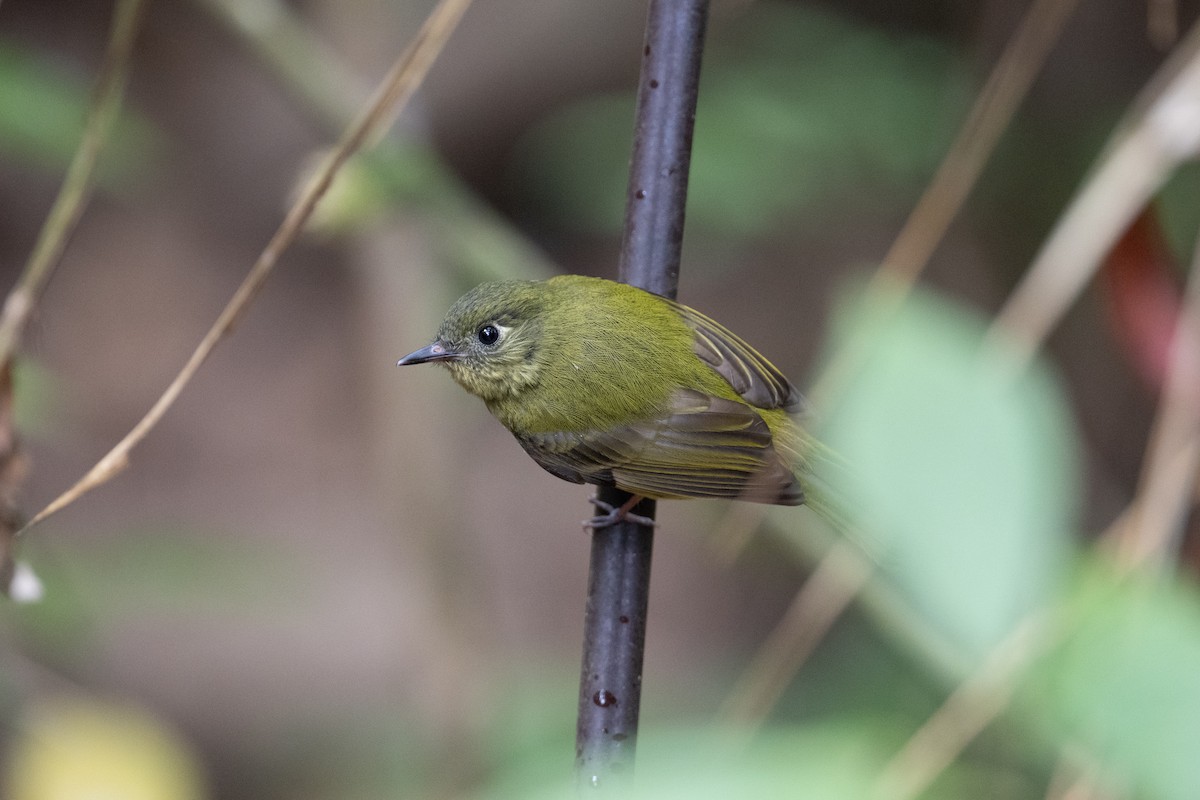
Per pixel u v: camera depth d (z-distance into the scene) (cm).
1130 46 1183
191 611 1124
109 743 776
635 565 512
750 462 667
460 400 1245
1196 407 501
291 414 1689
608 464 699
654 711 1177
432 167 919
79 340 1692
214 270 1783
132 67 1794
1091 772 224
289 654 1449
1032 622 220
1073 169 1173
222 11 933
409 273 1170
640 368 699
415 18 1466
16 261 1734
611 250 1766
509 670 1198
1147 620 215
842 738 197
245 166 1819
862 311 296
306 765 1377
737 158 1062
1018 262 1202
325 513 1597
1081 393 1224
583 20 1739
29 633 894
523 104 1727
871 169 1088
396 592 1506
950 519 227
